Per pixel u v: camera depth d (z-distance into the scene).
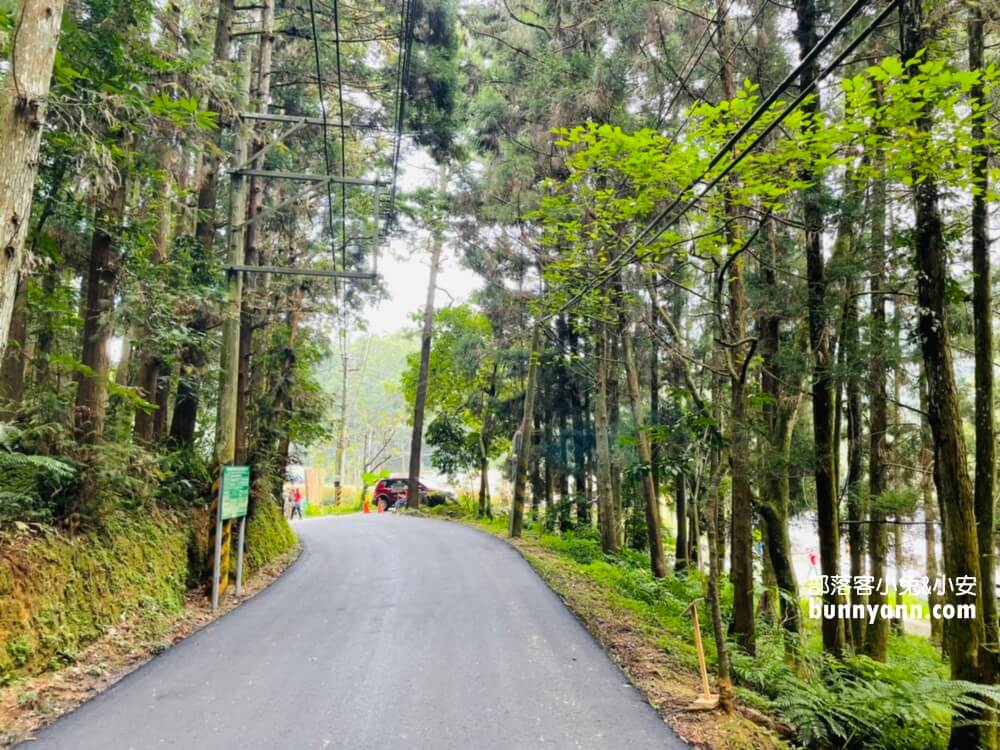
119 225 6.66
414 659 5.54
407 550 12.30
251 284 11.84
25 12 4.00
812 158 5.20
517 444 17.88
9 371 7.46
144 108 5.83
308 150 13.16
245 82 9.19
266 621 6.91
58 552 5.49
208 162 10.24
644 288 10.10
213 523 8.12
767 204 5.57
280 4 11.41
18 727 4.00
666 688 4.89
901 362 6.97
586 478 19.06
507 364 17.09
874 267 6.88
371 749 3.78
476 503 23.14
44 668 4.79
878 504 8.35
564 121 10.31
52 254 6.25
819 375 7.15
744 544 6.57
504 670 5.26
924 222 5.54
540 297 14.02
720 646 4.54
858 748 5.07
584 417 18.28
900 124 4.63
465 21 12.54
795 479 10.49
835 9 6.76
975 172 5.76
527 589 8.72
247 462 10.76
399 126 7.12
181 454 9.04
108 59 6.09
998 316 9.07
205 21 11.55
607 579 10.09
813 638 10.48
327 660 5.51
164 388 10.70
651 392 14.65
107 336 6.55
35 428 5.79
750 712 4.70
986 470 6.18
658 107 9.41
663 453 7.09
